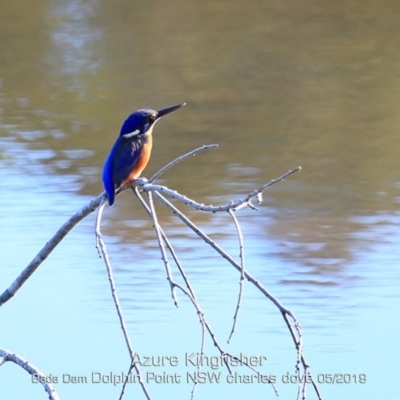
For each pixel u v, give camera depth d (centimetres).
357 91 2134
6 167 1694
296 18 2681
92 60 2417
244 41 2509
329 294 1182
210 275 1245
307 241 1376
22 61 2423
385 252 1326
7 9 2869
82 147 1819
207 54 2423
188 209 1516
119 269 1259
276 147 1828
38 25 2692
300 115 2006
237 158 1769
